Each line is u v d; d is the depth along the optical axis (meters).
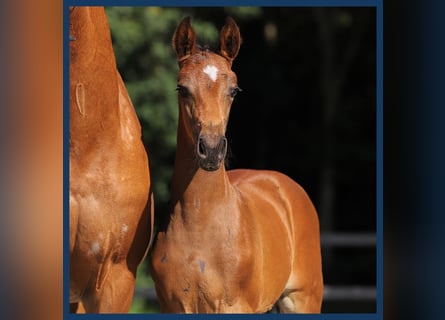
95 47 8.45
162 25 19.52
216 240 8.80
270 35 24.22
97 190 8.57
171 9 20.20
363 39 24.84
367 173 24.22
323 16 23.95
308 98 24.59
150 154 20.42
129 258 8.96
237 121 24.34
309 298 10.60
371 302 20.38
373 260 23.02
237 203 9.12
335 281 22.72
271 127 24.42
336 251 23.33
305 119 24.52
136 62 19.81
